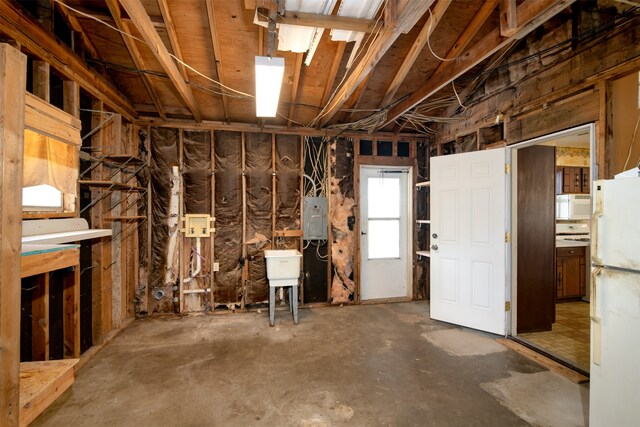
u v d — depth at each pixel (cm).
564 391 226
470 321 344
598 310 164
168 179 395
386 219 465
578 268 455
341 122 432
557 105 265
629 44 209
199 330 342
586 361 266
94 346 294
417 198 463
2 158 118
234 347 299
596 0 235
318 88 369
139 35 285
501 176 324
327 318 381
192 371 254
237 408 207
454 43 316
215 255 405
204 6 265
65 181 236
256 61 226
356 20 205
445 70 276
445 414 201
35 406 131
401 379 242
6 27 189
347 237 441
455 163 357
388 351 290
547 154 338
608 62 222
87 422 192
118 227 347
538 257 335
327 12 201
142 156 389
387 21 195
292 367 260
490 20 296
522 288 330
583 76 240
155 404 211
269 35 206
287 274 358
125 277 363
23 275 138
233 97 369
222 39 298
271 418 197
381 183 463
